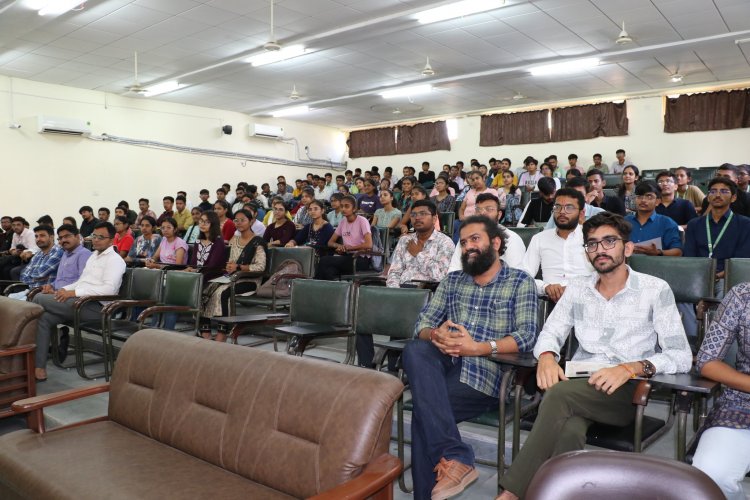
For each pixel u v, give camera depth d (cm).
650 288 197
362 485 138
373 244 535
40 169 912
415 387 200
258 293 446
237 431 175
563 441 173
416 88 965
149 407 204
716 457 154
